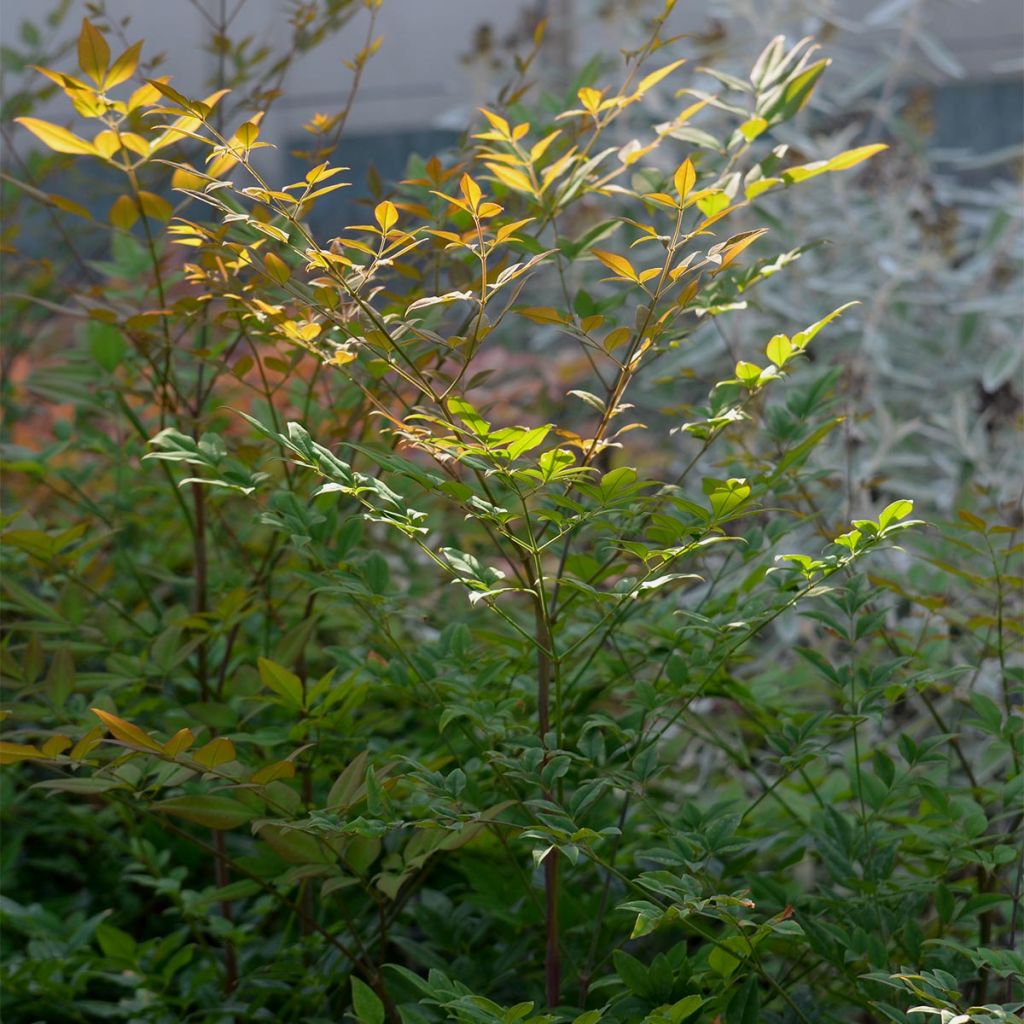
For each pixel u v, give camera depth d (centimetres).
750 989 154
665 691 162
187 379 201
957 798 169
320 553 161
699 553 172
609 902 169
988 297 283
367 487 151
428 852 156
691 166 150
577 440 153
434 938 170
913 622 201
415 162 191
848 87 326
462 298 151
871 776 170
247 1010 167
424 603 197
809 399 170
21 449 184
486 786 169
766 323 271
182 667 180
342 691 162
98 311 168
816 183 296
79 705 167
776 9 306
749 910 159
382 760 165
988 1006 142
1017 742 161
